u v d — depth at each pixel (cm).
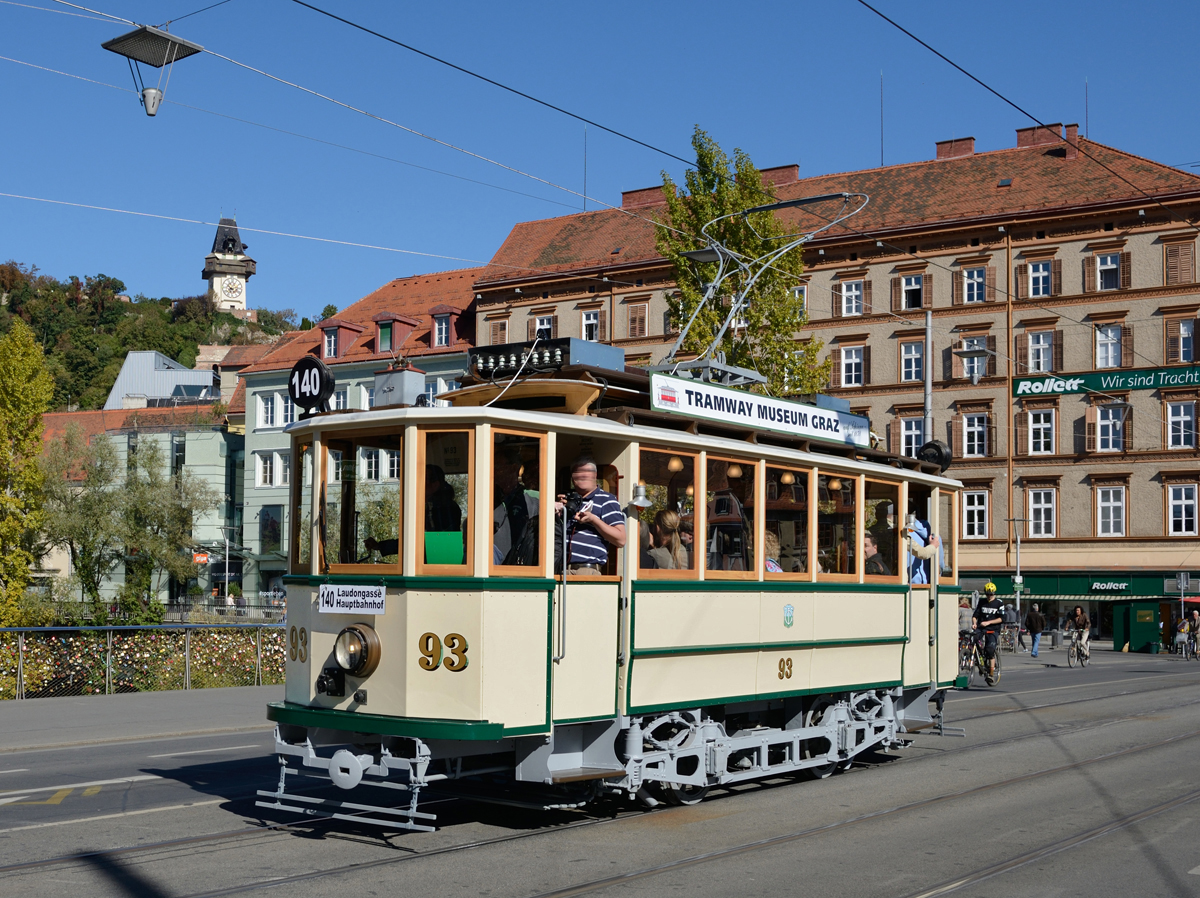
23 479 3497
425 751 807
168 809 990
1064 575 4988
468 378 992
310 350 6228
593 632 894
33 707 1844
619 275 5656
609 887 720
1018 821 945
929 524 1397
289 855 805
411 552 838
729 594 1023
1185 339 4806
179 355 14662
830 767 1184
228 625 2238
